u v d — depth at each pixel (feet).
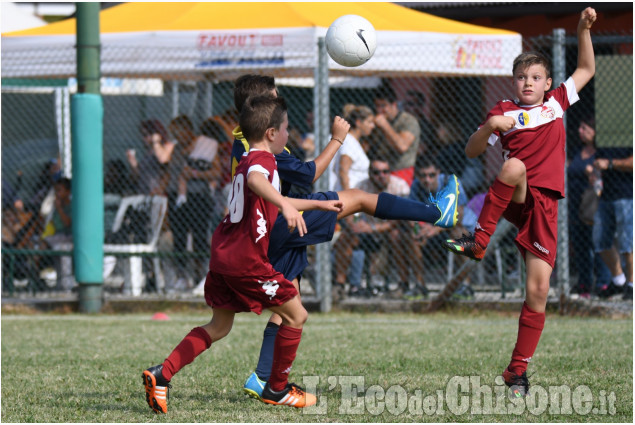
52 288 105.50
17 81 109.91
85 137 90.12
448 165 97.81
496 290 99.91
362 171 91.25
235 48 93.45
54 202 104.53
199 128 109.19
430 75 100.94
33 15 133.80
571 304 84.48
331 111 113.39
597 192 89.97
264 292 38.24
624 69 87.56
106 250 98.07
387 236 93.56
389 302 88.89
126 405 42.04
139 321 82.84
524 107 43.68
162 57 95.61
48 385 48.14
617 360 54.49
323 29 91.25
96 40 91.20
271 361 42.45
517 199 42.96
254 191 36.52
